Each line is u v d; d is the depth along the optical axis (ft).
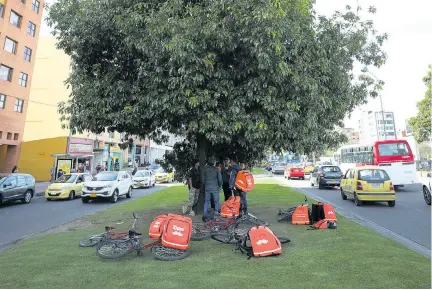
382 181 43.21
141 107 26.00
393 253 19.65
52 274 16.89
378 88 35.29
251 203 44.55
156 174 105.70
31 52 105.29
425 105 114.11
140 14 25.31
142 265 18.21
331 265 17.58
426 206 42.09
